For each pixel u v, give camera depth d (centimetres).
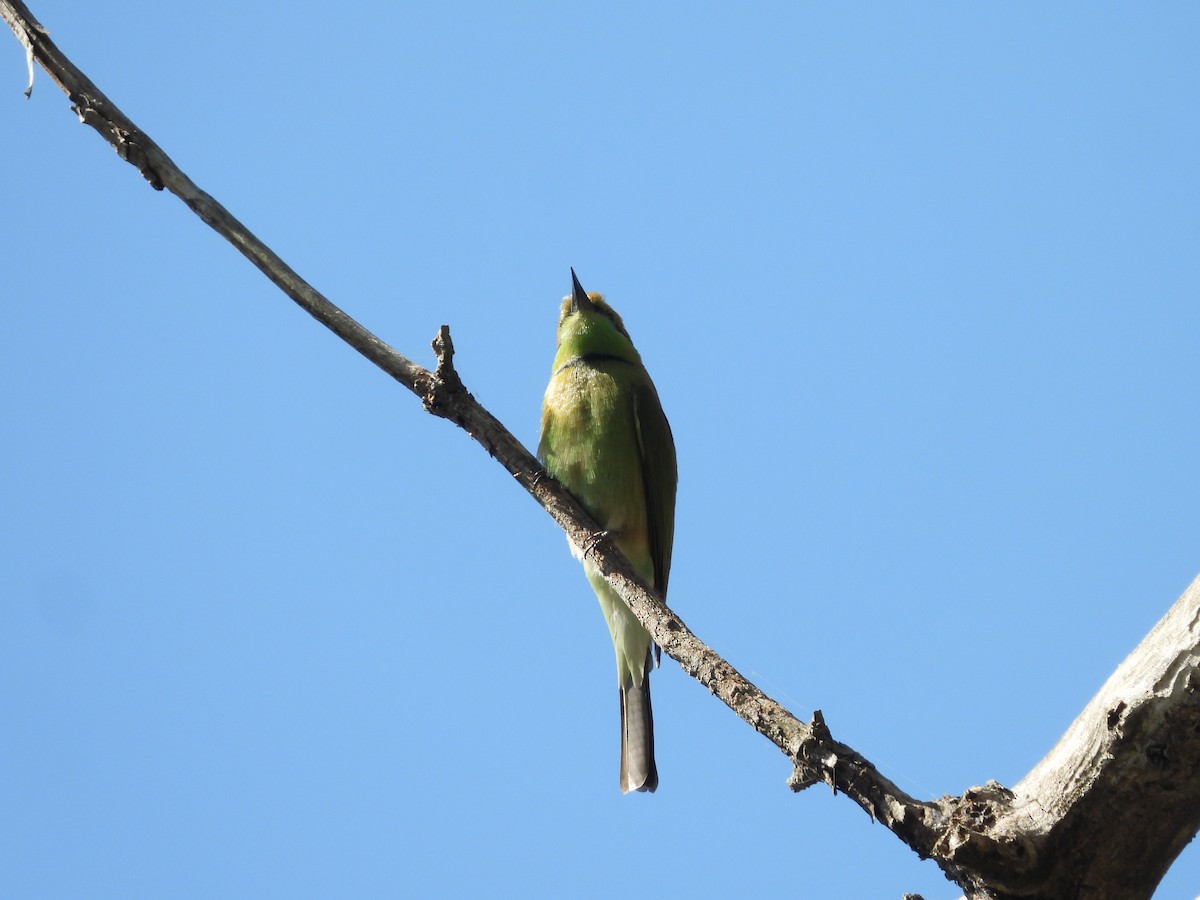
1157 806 715
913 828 717
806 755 739
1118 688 722
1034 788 741
